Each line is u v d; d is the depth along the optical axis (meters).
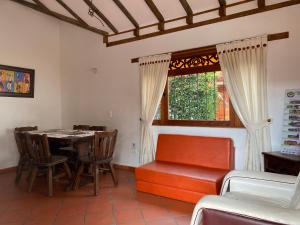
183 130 3.87
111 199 3.11
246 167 3.21
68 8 4.26
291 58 2.99
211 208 1.37
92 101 5.04
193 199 2.86
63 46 5.48
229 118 3.47
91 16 4.25
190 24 3.75
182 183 2.92
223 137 3.37
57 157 3.51
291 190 1.87
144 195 3.23
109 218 2.59
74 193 3.33
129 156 4.52
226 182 2.14
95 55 4.95
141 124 4.18
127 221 2.52
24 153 3.55
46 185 3.69
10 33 4.62
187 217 2.60
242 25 3.31
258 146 3.12
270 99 3.12
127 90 4.51
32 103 5.02
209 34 3.58
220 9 3.46
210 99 3.66
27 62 4.91
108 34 4.73
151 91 4.04
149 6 3.74
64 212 2.74
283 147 2.90
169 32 3.96
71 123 5.41
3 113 4.54
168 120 4.04
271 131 3.12
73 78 5.34
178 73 3.94
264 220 1.20
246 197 1.93
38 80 5.12
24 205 2.93
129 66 4.46
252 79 3.17
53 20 5.41
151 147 4.08
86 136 3.49
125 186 3.61
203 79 3.72
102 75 4.86
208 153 3.29
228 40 3.42
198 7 3.63
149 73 4.09
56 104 5.52
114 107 4.71
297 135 2.82
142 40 4.27
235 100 3.30
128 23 4.33
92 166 3.45
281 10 3.05
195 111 3.80
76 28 5.22
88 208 2.84
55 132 3.99
